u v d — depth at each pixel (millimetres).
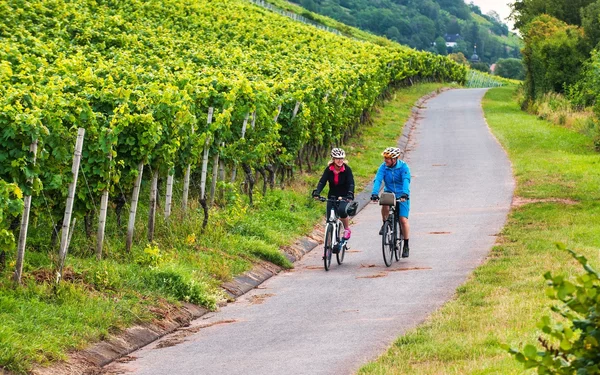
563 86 60969
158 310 16297
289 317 16344
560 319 13250
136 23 48562
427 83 94500
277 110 28859
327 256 20812
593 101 55719
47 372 12469
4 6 38000
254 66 38750
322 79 39031
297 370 12578
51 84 21250
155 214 22734
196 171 26078
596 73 44219
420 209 28453
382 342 13852
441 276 19094
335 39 81625
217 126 23844
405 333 13984
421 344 13062
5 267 16266
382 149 43875
